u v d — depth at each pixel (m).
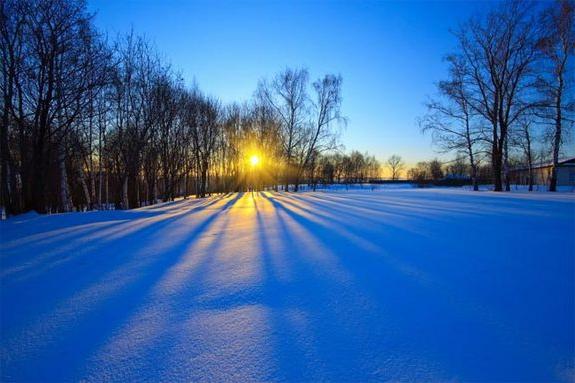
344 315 2.65
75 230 7.21
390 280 3.40
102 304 3.00
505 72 19.62
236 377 1.92
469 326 2.43
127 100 19.56
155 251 5.02
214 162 37.44
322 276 3.59
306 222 7.66
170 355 2.16
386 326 2.46
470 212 8.33
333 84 31.27
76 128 16.62
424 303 2.83
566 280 3.25
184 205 15.41
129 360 2.11
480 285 3.19
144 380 1.92
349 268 3.84
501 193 16.53
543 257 4.00
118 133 20.14
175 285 3.45
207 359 2.10
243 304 2.92
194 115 29.64
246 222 8.04
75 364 2.09
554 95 18.78
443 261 3.98
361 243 5.09
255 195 24.44
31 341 2.38
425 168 79.12
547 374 1.89
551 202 10.23
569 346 2.15
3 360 2.15
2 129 11.57
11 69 11.31
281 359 2.08
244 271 3.85
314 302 2.92
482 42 19.94
